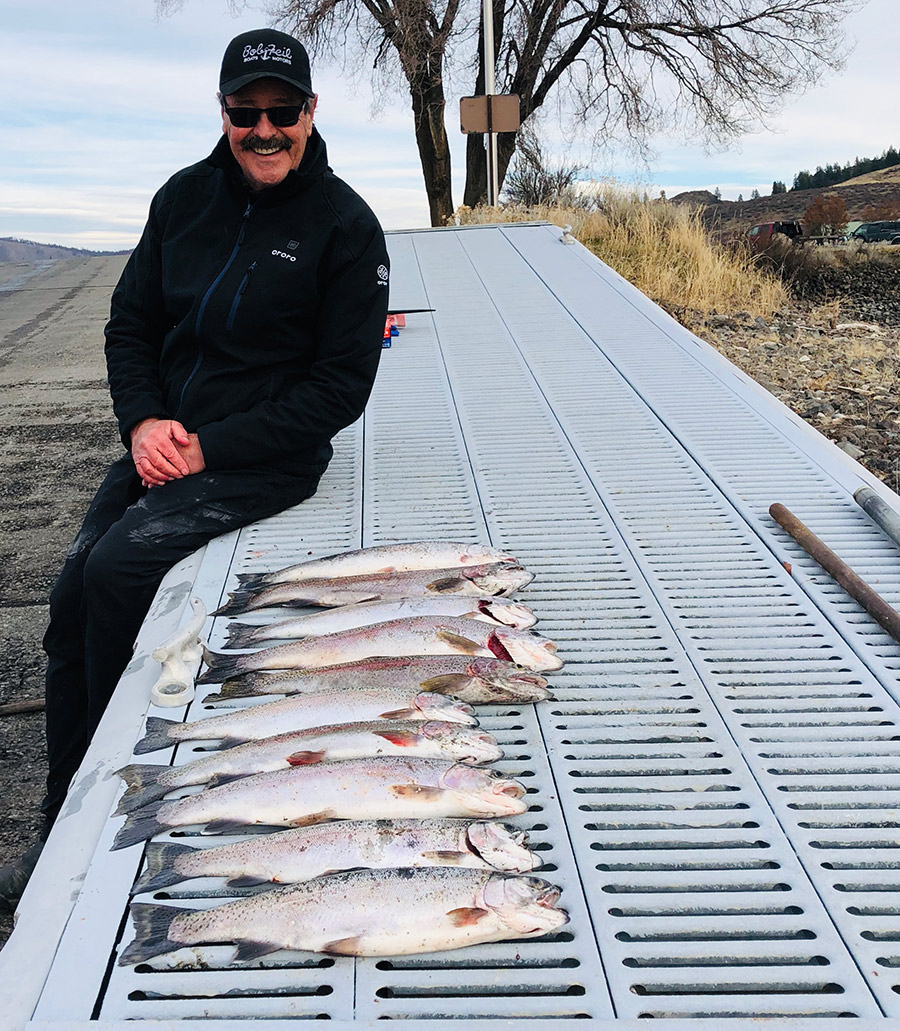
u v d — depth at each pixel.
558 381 5.31
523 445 4.45
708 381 5.25
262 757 2.35
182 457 3.51
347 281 3.55
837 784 2.35
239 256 3.53
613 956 1.89
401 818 2.15
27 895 2.07
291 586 3.17
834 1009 1.78
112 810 2.31
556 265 8.19
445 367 5.62
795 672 2.79
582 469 4.18
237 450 3.52
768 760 2.43
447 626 2.84
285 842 2.08
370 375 3.66
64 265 21.16
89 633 3.41
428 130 22.77
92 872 2.11
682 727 2.56
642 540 3.56
